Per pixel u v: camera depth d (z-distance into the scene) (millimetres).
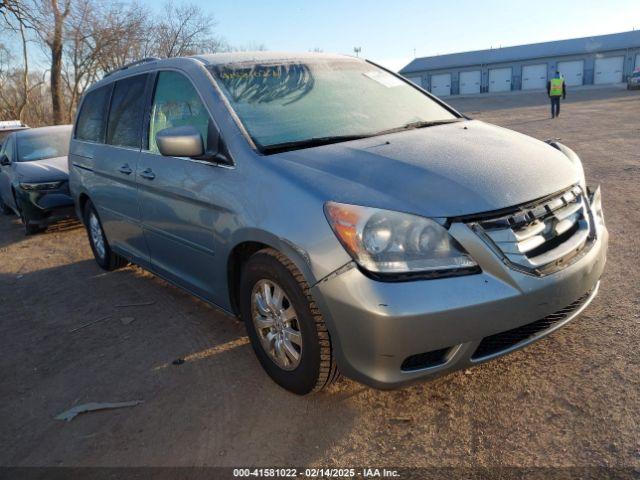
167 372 3412
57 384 3438
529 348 3203
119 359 3666
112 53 25391
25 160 8227
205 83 3449
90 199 5293
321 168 2748
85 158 5180
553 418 2604
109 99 4883
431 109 3914
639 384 2764
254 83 3521
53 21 22797
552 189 2674
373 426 2691
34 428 2986
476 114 24891
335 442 2605
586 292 2770
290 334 2824
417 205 2432
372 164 2734
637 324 3344
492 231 2434
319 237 2506
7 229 8633
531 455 2393
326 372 2715
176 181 3494
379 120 3541
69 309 4711
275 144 3086
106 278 5445
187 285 3812
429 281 2357
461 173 2635
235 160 3051
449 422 2660
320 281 2494
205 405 3008
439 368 2459
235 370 3336
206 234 3303
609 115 17969
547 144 3383
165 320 4227
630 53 49625
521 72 54844
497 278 2410
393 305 2322
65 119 26984
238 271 3258
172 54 27156
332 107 3529
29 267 6227
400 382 2445
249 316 3107
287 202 2670
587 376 2883
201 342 3773
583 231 2779
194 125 3463
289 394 3014
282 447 2607
